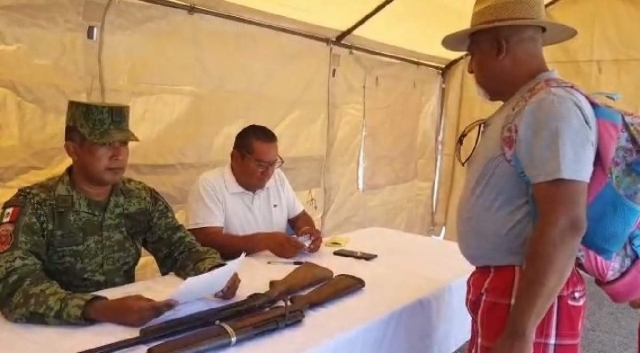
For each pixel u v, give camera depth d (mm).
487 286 1371
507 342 1242
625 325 3324
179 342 1253
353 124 3672
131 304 1395
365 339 1506
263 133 2258
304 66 3197
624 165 1265
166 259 1862
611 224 1282
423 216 4570
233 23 2732
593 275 1369
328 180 3547
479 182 1379
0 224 1521
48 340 1312
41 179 2107
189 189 2654
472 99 4516
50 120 2105
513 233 1325
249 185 2289
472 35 1436
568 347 1319
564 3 4145
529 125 1255
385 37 3559
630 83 4000
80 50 2160
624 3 3971
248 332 1337
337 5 2918
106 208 1718
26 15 1988
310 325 1462
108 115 1630
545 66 1374
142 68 2379
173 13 2457
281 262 2033
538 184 1224
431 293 1784
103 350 1231
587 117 1229
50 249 1609
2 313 1432
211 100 2695
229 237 2148
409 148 4281
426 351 1803
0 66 1944
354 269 1994
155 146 2480
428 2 3186
